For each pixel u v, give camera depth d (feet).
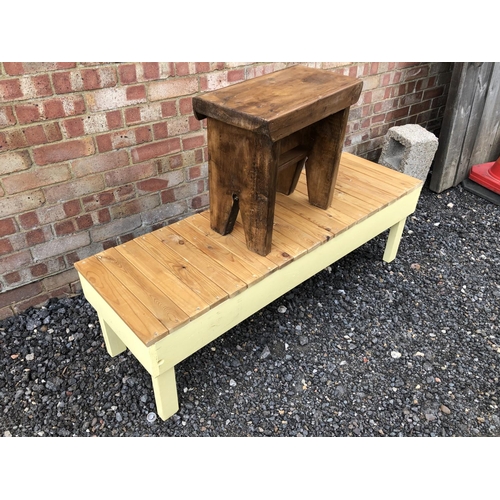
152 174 7.62
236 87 5.91
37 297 7.42
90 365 6.64
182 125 7.54
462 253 9.01
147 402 6.16
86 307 7.57
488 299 7.89
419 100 11.15
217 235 6.51
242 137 5.34
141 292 5.45
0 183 6.17
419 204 10.53
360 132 10.46
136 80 6.70
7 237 6.59
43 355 6.76
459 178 11.07
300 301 7.73
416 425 5.94
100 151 6.84
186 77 7.19
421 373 6.59
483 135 10.76
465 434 5.85
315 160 6.70
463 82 9.41
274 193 5.61
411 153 9.73
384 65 9.82
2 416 5.96
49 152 6.37
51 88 6.02
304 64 8.58
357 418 6.02
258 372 6.56
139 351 5.24
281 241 6.36
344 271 8.43
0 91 5.67
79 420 5.94
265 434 5.83
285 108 5.17
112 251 6.17
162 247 6.26
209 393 6.27
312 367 6.64
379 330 7.25
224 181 5.91
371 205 7.16
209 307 5.27
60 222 6.98
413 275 8.41
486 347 7.00
